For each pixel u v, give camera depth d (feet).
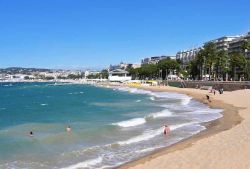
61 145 103.65
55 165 80.48
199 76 648.38
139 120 155.84
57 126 143.95
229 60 579.48
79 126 142.10
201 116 171.53
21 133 126.31
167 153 84.89
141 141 106.93
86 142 108.17
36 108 238.48
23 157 88.63
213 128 129.49
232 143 90.38
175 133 120.67
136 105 251.60
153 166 72.49
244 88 393.29
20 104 280.10
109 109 222.28
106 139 112.57
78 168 77.15
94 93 460.96
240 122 138.92
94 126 140.05
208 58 606.55
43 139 112.27
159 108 223.51
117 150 94.43
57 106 252.42
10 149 98.22
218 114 178.40
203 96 320.70
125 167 74.28
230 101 250.98
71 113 199.52
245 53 604.08
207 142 94.58
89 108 231.30
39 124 151.23
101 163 80.69
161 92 461.78
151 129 131.75
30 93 479.82
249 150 80.94
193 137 110.93
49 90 582.35
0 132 128.47
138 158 84.02
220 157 75.87
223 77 596.29
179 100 299.38
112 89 609.83
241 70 542.57
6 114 199.82
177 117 168.76
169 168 69.82
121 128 134.72
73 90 575.38
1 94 455.22
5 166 79.92
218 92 364.38
